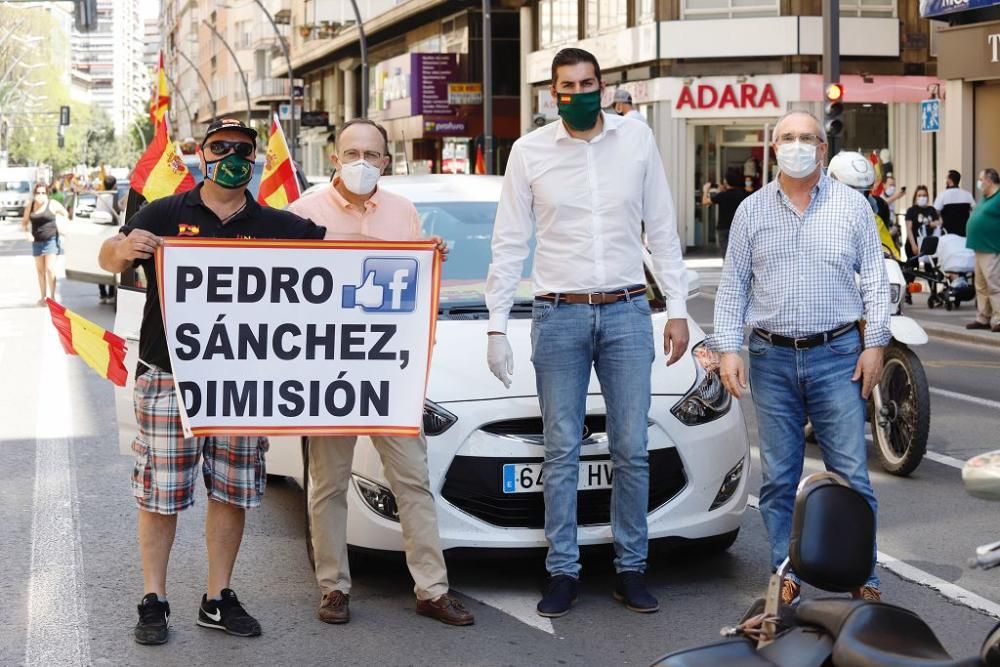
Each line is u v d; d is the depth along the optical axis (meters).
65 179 66.75
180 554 6.66
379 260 5.36
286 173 7.51
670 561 6.42
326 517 5.57
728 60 33.53
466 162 47.66
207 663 5.06
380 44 59.88
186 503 5.34
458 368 5.94
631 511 5.65
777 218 5.46
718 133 34.06
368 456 5.77
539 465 5.74
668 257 5.72
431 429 5.69
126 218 6.56
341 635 5.38
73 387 12.72
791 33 32.84
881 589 5.93
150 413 5.27
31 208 21.22
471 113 47.91
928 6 25.30
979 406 11.11
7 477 8.59
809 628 2.96
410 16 50.50
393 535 5.73
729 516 6.02
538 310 5.63
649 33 34.19
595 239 5.56
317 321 5.35
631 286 5.62
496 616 5.61
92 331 5.62
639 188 5.63
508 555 5.77
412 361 5.43
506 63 48.09
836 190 5.46
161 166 6.48
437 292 5.41
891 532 6.94
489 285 5.66
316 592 5.99
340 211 5.68
